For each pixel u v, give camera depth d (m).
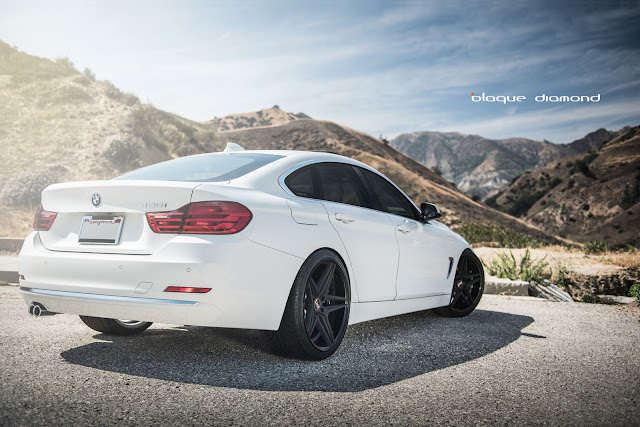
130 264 2.92
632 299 7.18
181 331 4.22
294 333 3.24
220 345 3.74
